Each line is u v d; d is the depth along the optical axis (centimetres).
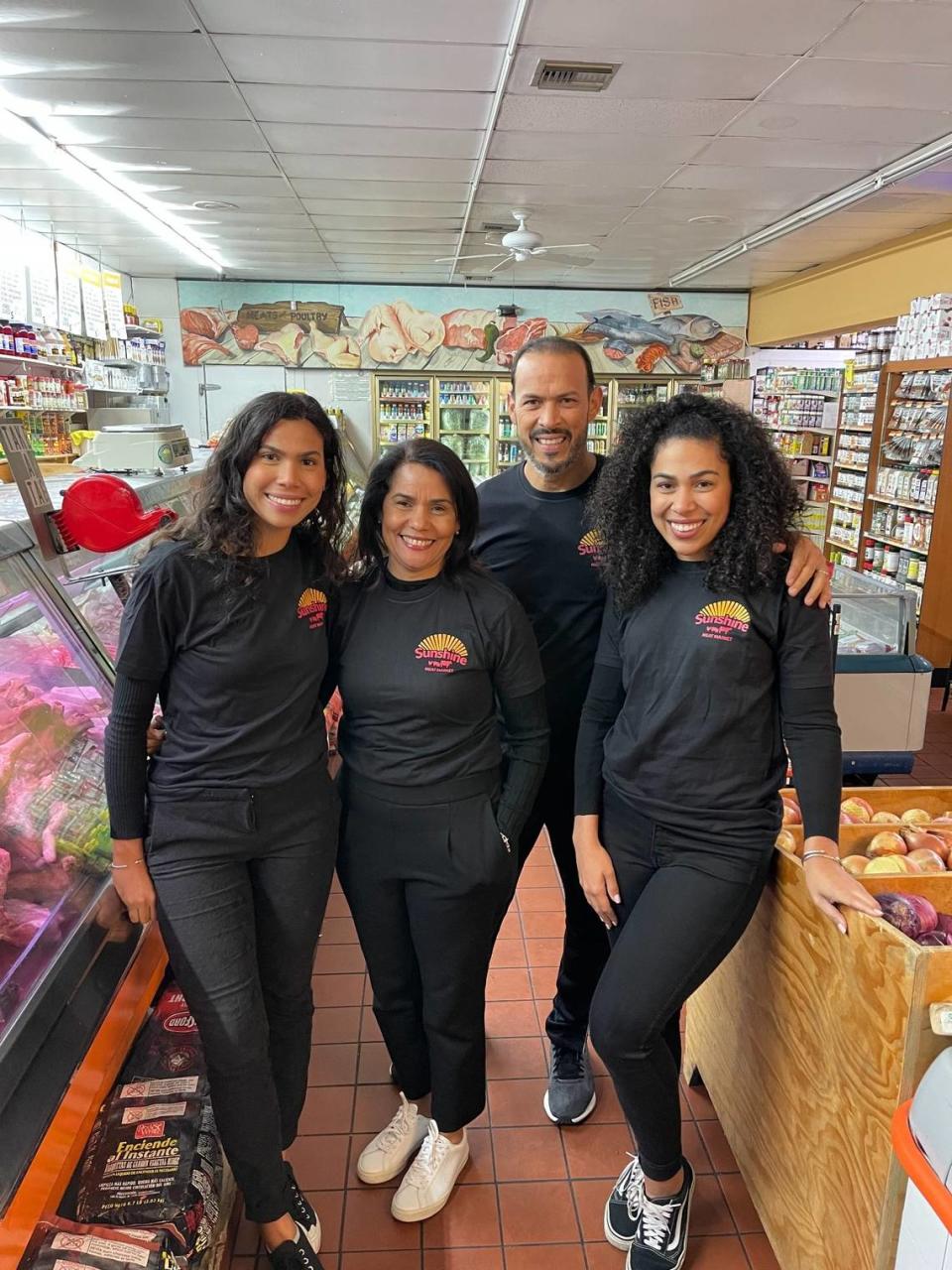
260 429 129
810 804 139
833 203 616
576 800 165
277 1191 145
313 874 149
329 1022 232
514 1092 207
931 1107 105
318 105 438
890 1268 120
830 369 940
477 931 159
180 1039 163
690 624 142
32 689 152
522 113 447
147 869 140
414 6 337
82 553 183
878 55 378
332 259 856
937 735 495
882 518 673
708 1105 202
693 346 1043
